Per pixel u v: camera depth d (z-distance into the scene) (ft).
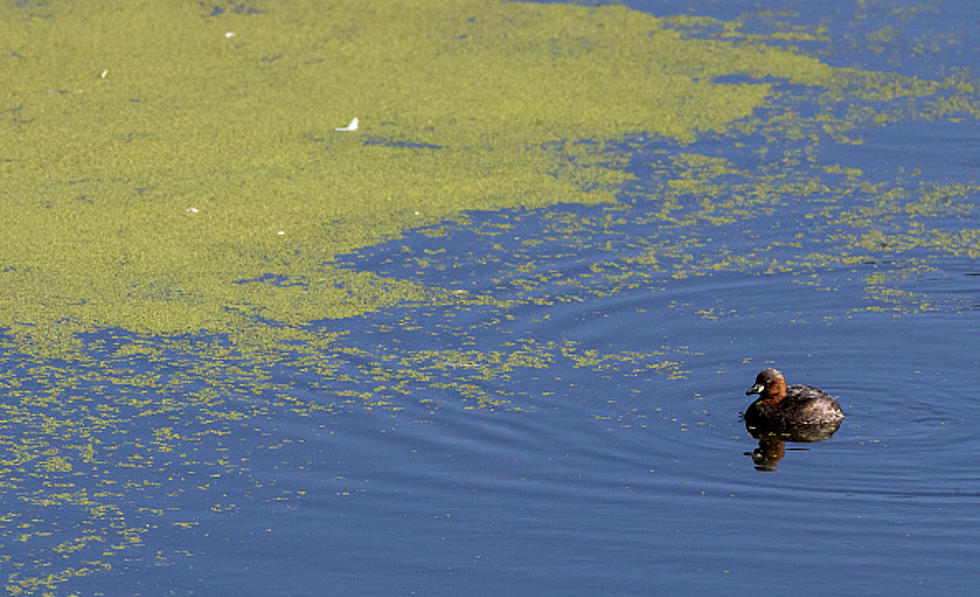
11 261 172.14
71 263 171.94
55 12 257.55
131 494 126.52
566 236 179.01
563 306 161.79
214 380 146.20
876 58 240.53
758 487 127.54
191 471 130.31
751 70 234.99
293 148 206.49
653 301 163.02
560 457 132.98
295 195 191.42
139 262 172.35
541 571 115.03
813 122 214.69
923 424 139.03
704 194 191.01
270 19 255.91
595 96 224.33
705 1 270.46
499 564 115.96
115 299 163.02
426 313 160.04
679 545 118.52
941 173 196.95
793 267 170.71
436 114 218.18
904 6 268.41
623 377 147.43
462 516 123.13
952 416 140.56
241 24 253.03
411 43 245.86
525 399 142.82
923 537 118.93
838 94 224.94
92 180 195.83
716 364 150.20
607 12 262.88
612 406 142.00
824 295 163.94
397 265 171.83
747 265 171.22
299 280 167.94
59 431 136.67
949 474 129.59
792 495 126.11
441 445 134.82
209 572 115.03
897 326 157.38
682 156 203.31
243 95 224.53
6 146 206.08
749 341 154.71
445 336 155.22
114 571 115.03
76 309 160.66
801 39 250.37
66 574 114.73
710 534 120.16
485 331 156.35
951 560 115.55
